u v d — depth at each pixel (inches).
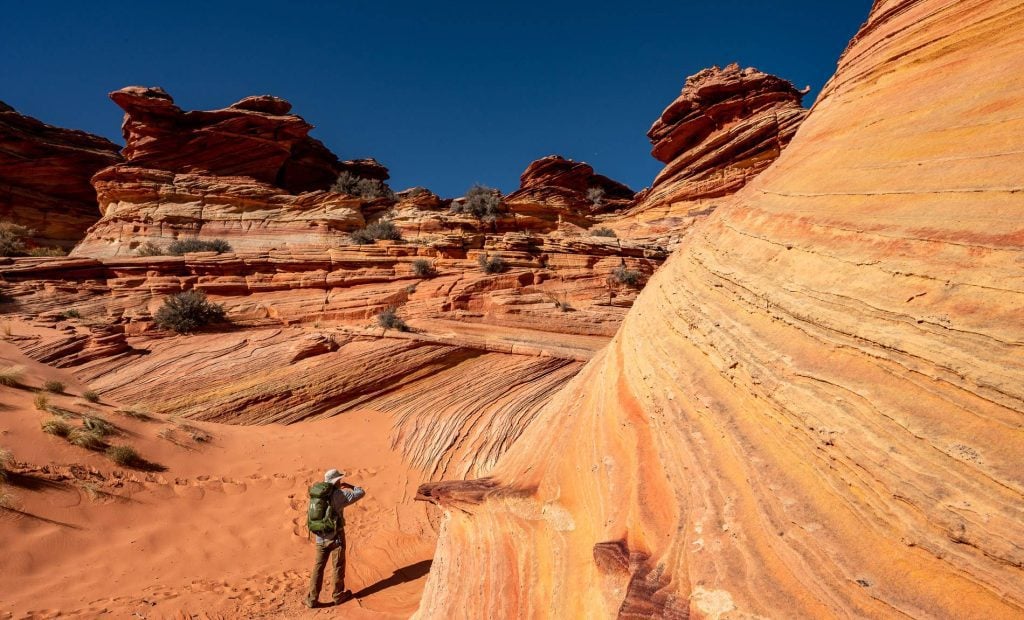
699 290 235.3
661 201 1539.1
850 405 125.6
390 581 369.7
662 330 247.3
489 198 1493.6
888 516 107.7
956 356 110.7
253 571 374.3
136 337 775.7
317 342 727.1
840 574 108.7
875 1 289.9
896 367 122.3
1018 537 86.7
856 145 210.4
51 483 385.4
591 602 154.6
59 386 533.0
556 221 1553.9
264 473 506.9
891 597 99.2
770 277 187.3
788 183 237.9
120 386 637.9
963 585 93.3
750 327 180.7
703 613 120.0
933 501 100.1
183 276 989.8
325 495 346.3
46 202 1724.9
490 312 932.6
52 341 681.0
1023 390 96.7
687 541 141.6
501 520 233.1
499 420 607.5
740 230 241.9
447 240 1110.4
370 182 1658.5
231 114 1525.6
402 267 1030.4
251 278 999.6
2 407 447.2
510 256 1084.5
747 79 1433.3
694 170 1486.2
